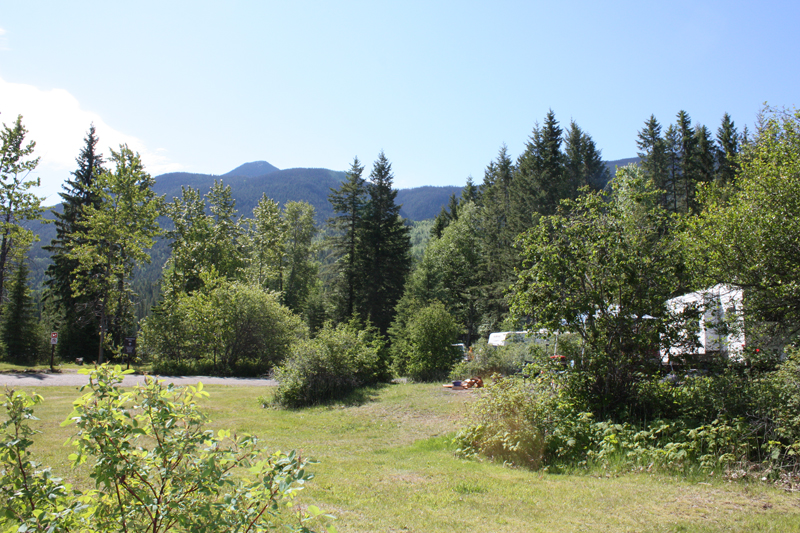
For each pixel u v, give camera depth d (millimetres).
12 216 24188
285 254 52875
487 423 8633
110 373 2762
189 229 44250
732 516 5043
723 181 35156
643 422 8734
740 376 8773
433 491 6297
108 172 28625
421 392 15930
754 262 10297
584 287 9883
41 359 35594
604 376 9531
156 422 2680
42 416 11023
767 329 10555
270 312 30219
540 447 7898
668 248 9672
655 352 9539
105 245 30125
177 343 29469
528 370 10070
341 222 43219
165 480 2643
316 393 15727
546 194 36969
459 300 45969
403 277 43469
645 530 4781
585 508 5520
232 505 2604
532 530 4887
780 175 10547
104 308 28391
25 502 2490
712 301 10203
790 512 5094
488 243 44000
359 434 10688
